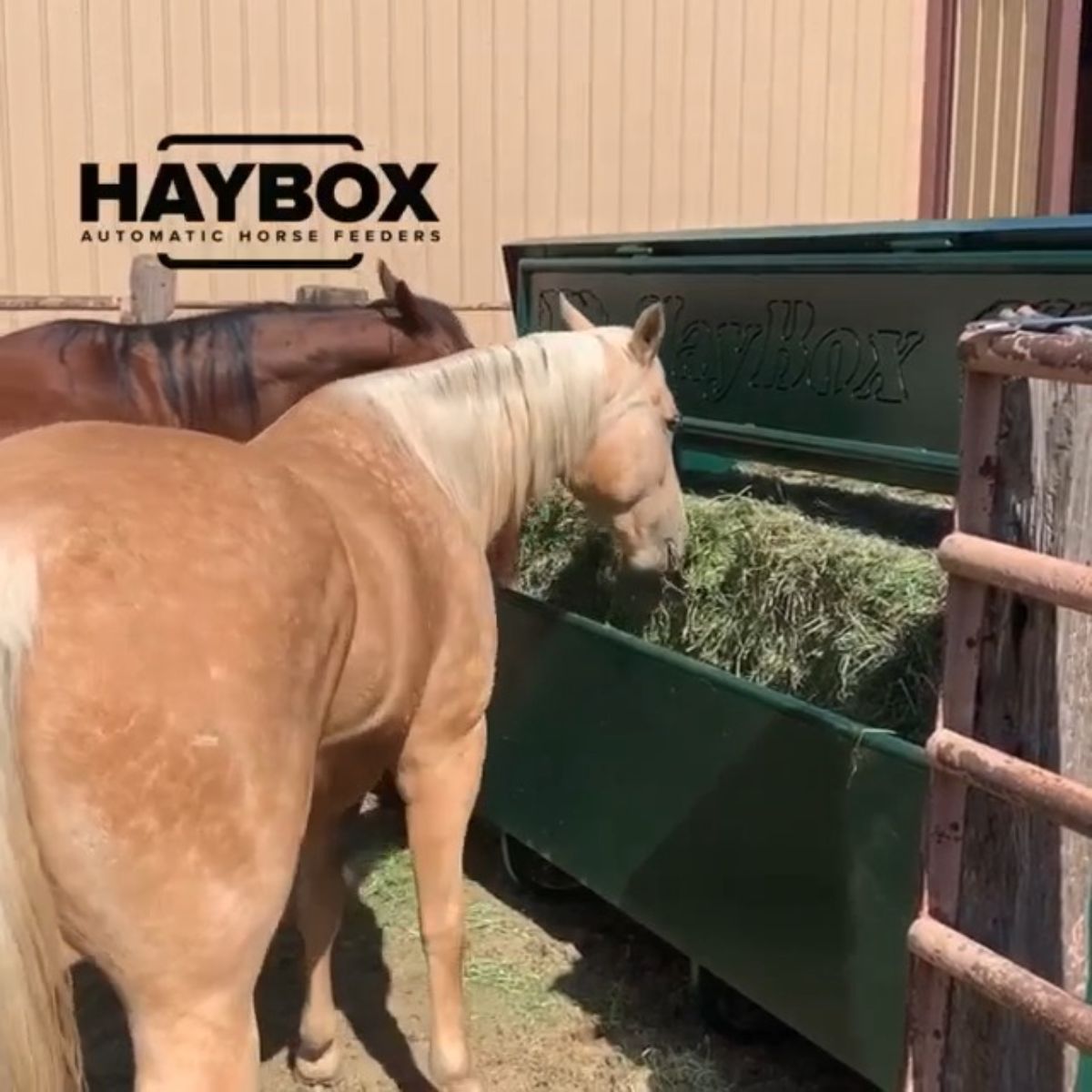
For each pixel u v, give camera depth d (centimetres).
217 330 407
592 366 320
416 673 250
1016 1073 204
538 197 634
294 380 413
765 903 293
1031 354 174
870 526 346
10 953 170
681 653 339
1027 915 201
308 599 203
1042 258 273
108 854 179
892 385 319
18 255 566
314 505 217
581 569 395
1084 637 195
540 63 626
